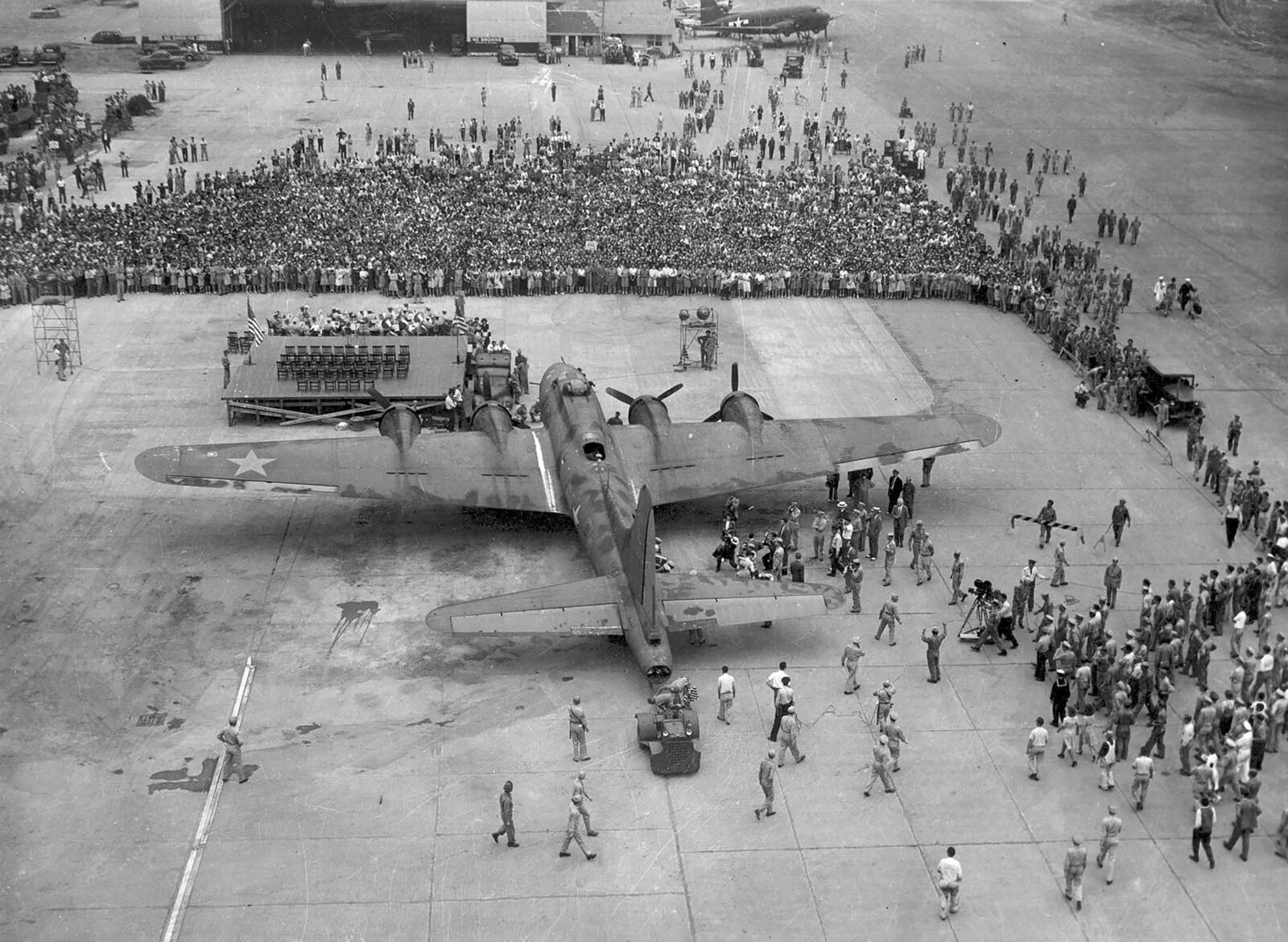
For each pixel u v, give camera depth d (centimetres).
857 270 7288
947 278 7244
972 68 13662
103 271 6900
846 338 6675
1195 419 5356
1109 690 3672
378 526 4769
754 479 4566
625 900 3011
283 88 12094
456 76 12744
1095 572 4528
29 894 2973
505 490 4434
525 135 10319
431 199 8150
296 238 7400
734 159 9562
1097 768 3519
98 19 15250
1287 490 5144
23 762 3416
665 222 7831
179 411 5600
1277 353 6612
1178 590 4400
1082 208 9081
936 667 3844
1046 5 17388
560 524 4812
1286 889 3103
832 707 3738
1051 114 11781
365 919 2931
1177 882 3112
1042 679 3884
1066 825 3294
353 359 5534
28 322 6525
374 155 9681
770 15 14450
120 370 6009
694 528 4772
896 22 16138
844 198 8450
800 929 2942
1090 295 6975
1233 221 8869
